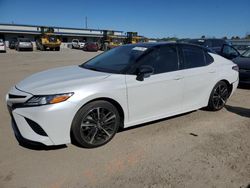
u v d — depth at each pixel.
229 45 12.37
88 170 3.28
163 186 2.99
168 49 4.70
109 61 4.61
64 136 3.54
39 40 39.28
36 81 3.89
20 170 3.26
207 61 5.32
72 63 17.00
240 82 8.26
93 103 3.71
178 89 4.70
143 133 4.39
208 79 5.23
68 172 3.23
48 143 3.48
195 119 5.11
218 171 3.30
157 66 4.44
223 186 3.01
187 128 4.64
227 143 4.08
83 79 3.82
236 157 3.65
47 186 2.96
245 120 5.13
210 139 4.21
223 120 5.10
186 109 4.98
